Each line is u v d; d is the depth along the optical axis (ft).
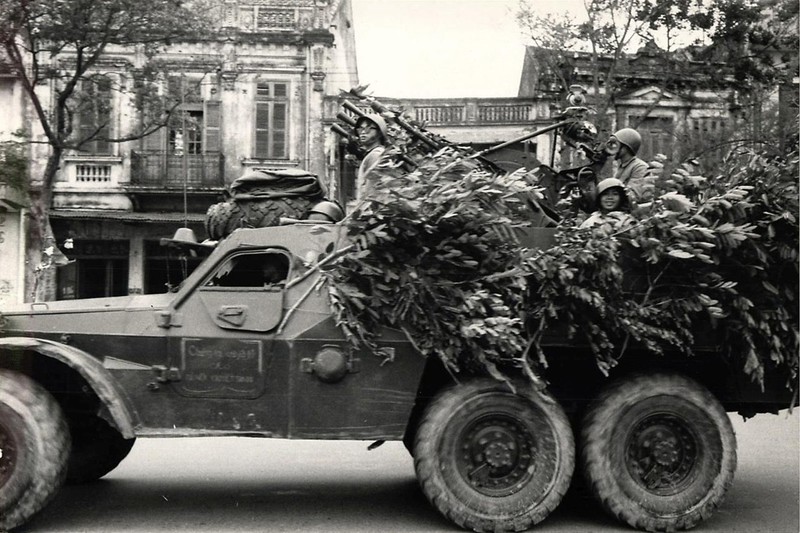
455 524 17.98
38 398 17.19
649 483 18.54
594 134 24.03
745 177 19.38
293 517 19.35
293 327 18.24
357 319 17.97
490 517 17.83
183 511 19.79
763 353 19.40
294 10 70.54
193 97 69.56
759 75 58.29
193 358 18.16
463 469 17.98
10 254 66.90
